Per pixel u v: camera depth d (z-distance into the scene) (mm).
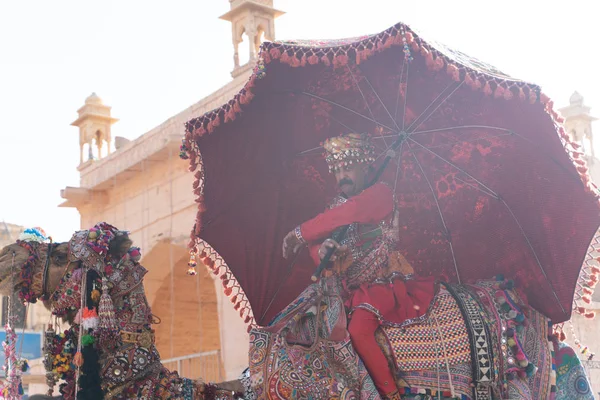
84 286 3805
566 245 4359
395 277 4137
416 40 3580
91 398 3652
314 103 4457
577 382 4391
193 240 4551
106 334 3752
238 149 4488
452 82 4172
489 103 4215
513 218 4547
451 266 4734
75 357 3682
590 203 4184
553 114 3957
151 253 13305
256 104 4277
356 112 4508
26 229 3963
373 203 4145
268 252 4762
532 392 4102
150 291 13359
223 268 4680
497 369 3926
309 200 4758
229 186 4562
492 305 4113
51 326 3926
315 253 4207
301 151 4660
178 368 12188
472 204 4652
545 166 4297
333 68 4160
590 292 4352
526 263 4547
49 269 3891
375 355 3838
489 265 4668
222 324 11852
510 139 4352
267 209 4723
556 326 4590
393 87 4324
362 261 4148
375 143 4613
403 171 4656
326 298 4004
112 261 3904
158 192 13484
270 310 4805
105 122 16047
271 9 12656
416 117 4484
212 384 4027
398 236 4395
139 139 13984
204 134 4340
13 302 3869
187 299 13516
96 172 15250
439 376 3893
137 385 3791
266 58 3871
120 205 14398
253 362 3855
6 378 3840
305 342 3914
